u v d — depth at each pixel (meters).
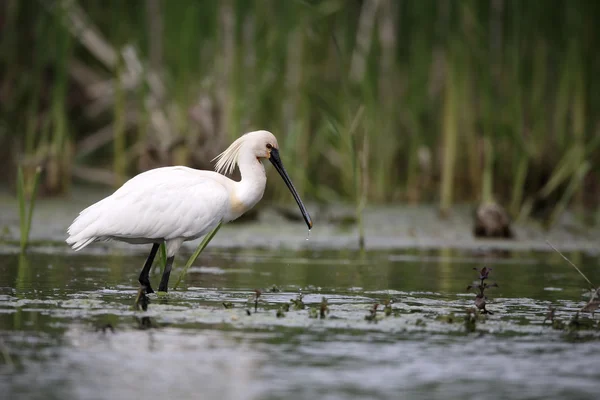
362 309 10.04
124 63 22.19
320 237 17.86
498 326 9.23
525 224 20.14
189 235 11.19
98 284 11.48
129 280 11.96
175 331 8.54
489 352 8.07
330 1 21.84
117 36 20.83
